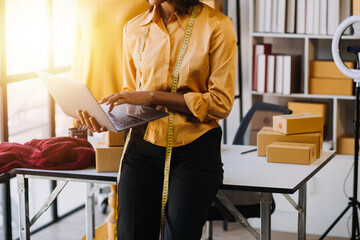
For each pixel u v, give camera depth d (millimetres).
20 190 2799
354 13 4238
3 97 3531
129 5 3447
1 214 3938
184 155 2287
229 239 4215
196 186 2219
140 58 2396
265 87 4594
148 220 2295
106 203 4828
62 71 4203
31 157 2807
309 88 4512
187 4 2289
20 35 3791
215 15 2305
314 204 4422
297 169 2756
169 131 2303
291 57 4488
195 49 2281
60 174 2703
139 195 2289
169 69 2324
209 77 2318
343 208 4363
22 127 5074
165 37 2330
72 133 3205
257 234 2607
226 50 2281
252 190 2473
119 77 3541
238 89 4957
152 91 2273
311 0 4422
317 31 4426
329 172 4363
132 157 2350
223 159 2990
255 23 4602
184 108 2260
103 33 3467
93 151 2846
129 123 2252
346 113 4688
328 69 4445
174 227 2199
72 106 2398
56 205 4609
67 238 4266
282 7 4484
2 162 2762
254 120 3785
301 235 3154
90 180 2664
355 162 3668
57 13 4191
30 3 3846
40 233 4355
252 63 4660
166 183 2316
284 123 3010
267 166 2824
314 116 3072
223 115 2314
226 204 2600
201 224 2240
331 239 4312
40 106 4895
